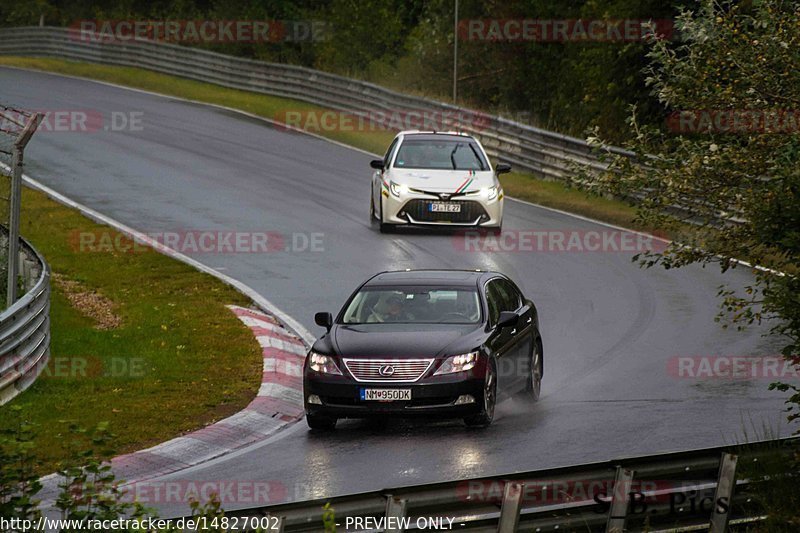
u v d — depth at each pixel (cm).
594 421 4550
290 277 7450
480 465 3919
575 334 6188
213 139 13050
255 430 4591
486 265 7744
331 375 4444
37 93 15950
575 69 12725
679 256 3478
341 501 2442
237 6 19888
